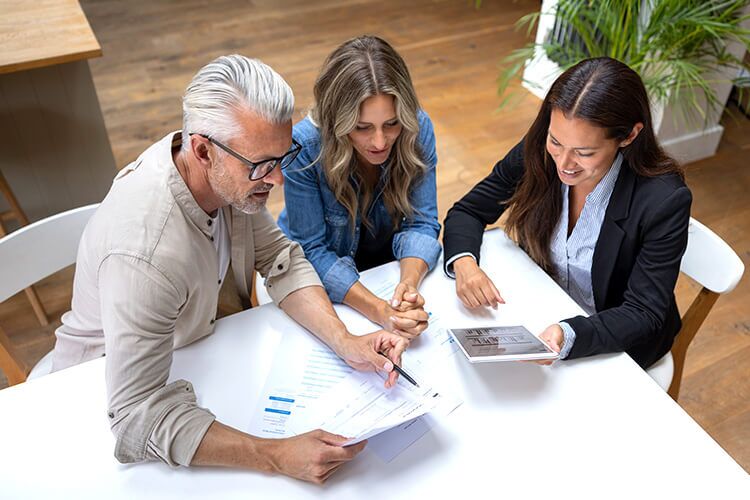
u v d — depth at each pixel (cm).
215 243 130
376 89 135
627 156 137
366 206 164
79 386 119
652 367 157
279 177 112
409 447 110
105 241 108
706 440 112
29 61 204
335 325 128
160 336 110
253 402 117
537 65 358
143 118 336
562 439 112
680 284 251
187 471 107
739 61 271
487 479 106
